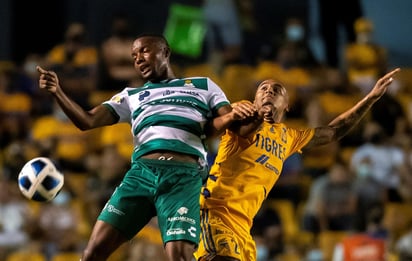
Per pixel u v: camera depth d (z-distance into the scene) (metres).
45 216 34.84
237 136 19.00
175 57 47.12
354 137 40.50
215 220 18.84
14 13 50.41
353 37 48.19
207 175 18.59
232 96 41.81
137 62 18.52
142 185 17.64
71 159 38.97
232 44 44.78
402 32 48.69
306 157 39.59
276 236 33.88
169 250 16.97
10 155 37.94
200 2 49.00
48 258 34.12
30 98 42.94
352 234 33.84
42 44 51.03
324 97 41.97
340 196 35.62
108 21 49.06
